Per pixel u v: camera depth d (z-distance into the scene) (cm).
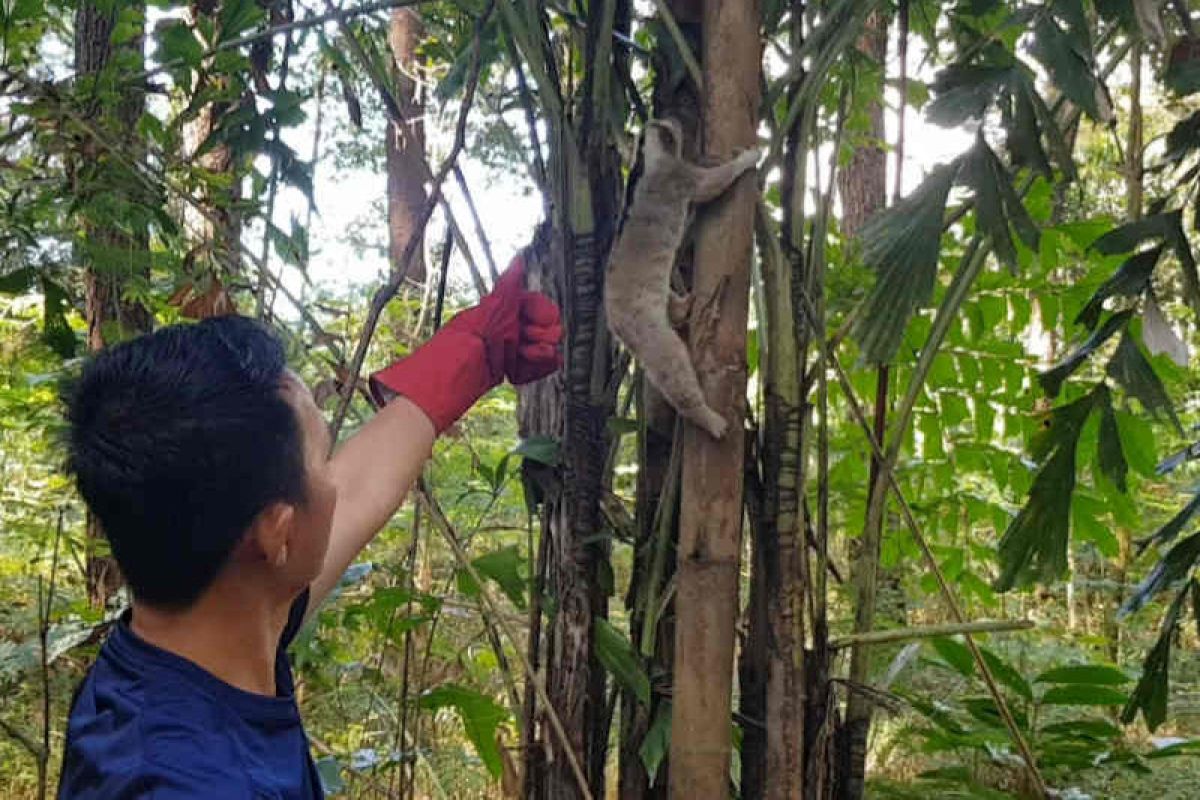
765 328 155
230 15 198
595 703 163
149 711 89
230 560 92
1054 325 252
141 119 214
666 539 152
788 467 148
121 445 88
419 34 396
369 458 141
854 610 176
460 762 357
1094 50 168
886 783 233
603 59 154
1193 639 605
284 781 93
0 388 317
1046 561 169
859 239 152
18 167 200
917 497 288
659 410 160
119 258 210
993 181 143
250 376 93
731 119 138
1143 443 224
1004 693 300
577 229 158
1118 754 229
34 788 350
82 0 212
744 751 157
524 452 164
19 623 327
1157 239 160
